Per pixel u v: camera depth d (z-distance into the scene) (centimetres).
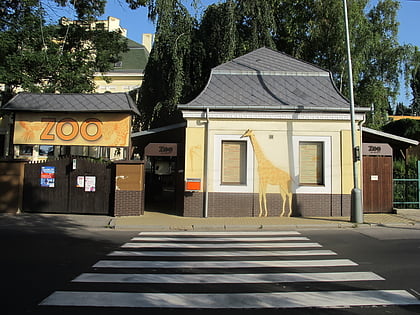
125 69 3097
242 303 440
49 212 1284
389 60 2328
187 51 1780
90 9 1912
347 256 698
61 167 1293
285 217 1236
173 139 1533
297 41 2238
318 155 1292
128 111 1302
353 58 2031
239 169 1286
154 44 1791
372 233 976
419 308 426
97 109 1301
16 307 420
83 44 2161
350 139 1273
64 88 1947
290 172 1268
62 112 1318
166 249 764
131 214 1245
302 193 1262
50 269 593
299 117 1267
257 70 1448
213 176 1262
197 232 1001
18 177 1284
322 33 2067
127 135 1321
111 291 482
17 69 1806
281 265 628
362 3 2123
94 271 584
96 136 1323
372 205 1315
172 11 1788
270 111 1266
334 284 518
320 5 2019
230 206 1255
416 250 753
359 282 527
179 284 516
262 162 1269
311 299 455
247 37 1930
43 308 418
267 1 2047
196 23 1892
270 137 1275
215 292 481
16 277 547
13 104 1322
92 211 1275
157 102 1850
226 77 1427
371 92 2180
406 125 1912
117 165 1249
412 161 1456
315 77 1434
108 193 1277
